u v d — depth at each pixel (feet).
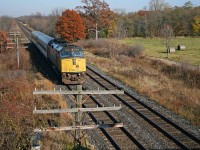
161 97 76.79
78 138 43.50
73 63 86.84
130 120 60.54
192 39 266.16
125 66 122.52
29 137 43.65
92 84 91.40
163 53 167.73
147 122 59.77
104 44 180.65
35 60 133.28
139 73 105.50
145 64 125.18
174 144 49.88
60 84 89.20
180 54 163.84
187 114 64.28
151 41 247.70
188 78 95.66
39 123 55.26
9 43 138.62
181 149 48.01
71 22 196.44
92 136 52.60
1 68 110.52
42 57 138.41
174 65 111.55
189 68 103.96
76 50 88.28
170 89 85.05
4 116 51.62
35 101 68.39
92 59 139.33
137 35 303.89
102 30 242.58
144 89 84.28
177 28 305.94
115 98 76.74
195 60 138.00
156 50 182.91
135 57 142.72
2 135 44.09
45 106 65.62
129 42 234.99
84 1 230.48
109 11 236.84
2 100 60.03
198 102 72.69
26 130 46.47
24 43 194.49
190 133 53.36
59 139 48.49
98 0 229.66
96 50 167.53
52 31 276.21
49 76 100.12
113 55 146.41
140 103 72.02
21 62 116.16
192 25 298.35
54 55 98.89
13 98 65.26
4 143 43.45
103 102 72.74
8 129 46.50
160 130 55.42
